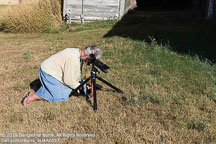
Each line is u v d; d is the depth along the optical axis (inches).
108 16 530.0
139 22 492.7
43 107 173.0
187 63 251.3
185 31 392.2
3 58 293.9
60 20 513.3
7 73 242.7
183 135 143.0
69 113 167.0
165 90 197.9
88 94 185.0
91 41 354.9
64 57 173.9
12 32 481.1
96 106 166.6
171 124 154.2
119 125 153.3
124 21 501.4
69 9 518.9
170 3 693.3
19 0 806.5
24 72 242.1
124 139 139.0
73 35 416.8
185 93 191.5
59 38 395.2
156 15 545.0
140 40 345.1
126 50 299.4
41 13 484.7
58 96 179.3
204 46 313.9
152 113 166.4
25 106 175.0
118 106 174.7
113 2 524.4
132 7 645.9
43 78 177.9
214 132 145.6
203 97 186.2
